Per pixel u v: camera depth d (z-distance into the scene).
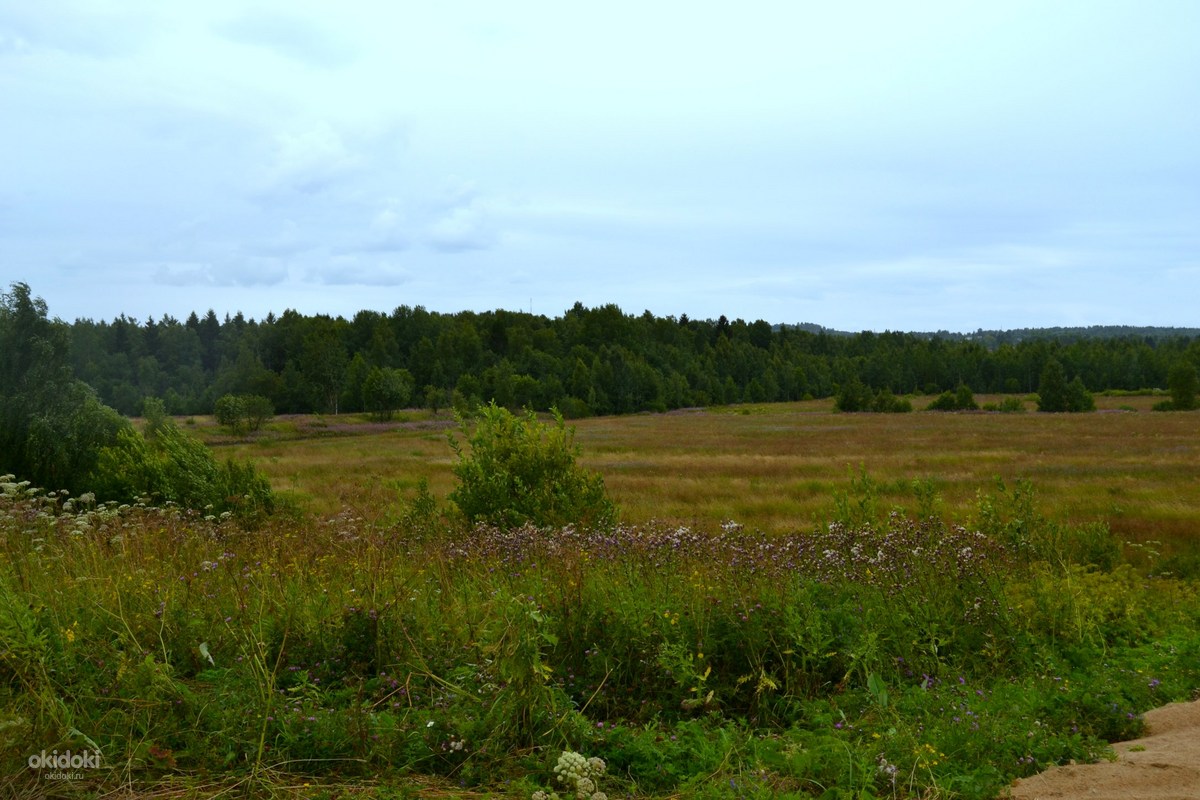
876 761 4.30
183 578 5.86
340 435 65.38
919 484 12.15
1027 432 55.31
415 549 7.66
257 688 4.31
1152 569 12.89
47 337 22.03
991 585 7.45
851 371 153.38
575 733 4.48
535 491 13.04
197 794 3.73
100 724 4.08
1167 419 67.81
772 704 5.41
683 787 4.01
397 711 4.69
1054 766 4.52
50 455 21.19
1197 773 4.27
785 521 18.53
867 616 6.27
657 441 52.56
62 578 5.79
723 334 162.00
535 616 4.56
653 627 5.63
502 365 109.94
